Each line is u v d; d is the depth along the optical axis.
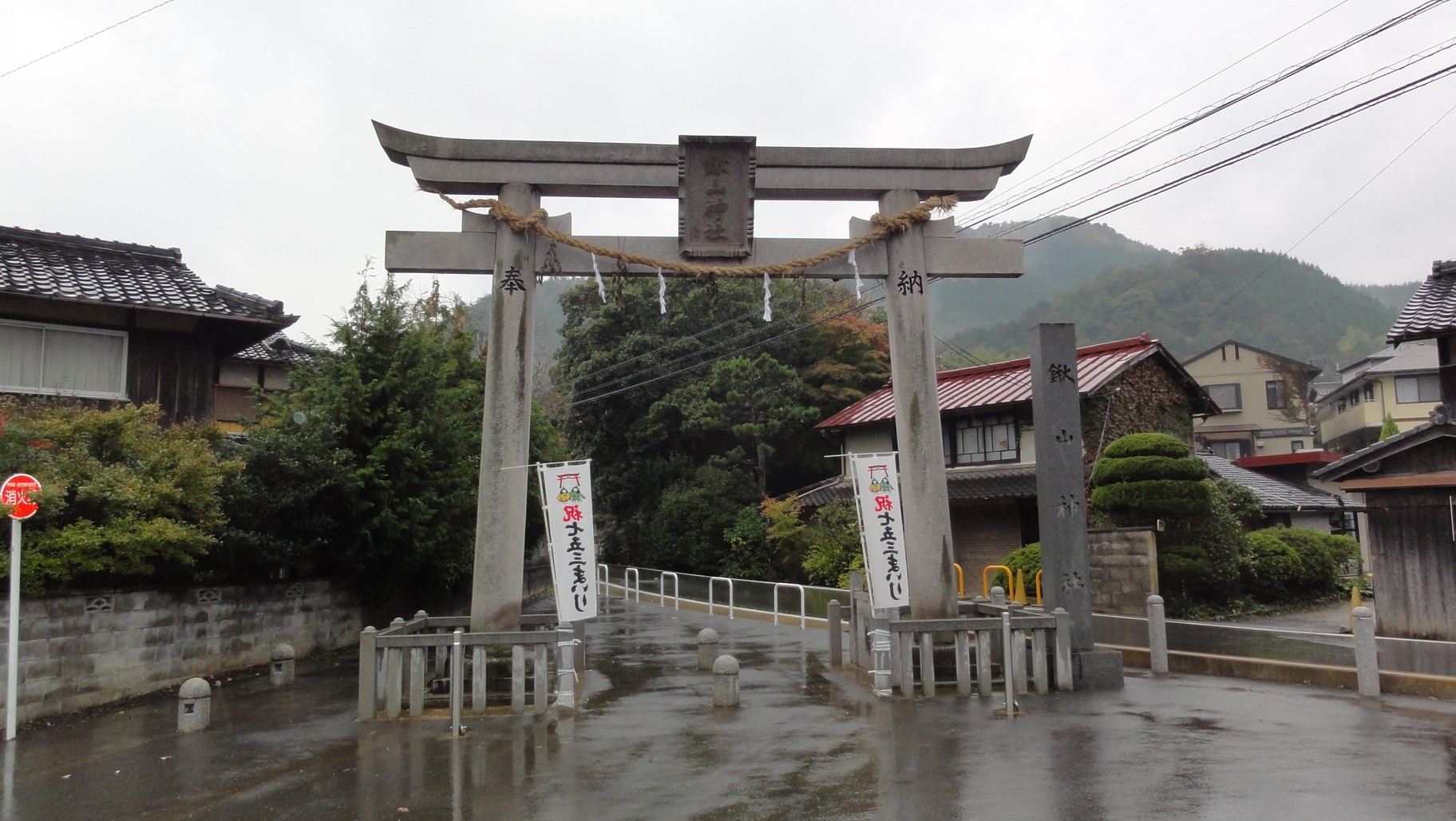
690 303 34.69
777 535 29.22
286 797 6.98
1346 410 44.81
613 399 35.91
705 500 32.72
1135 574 18.55
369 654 9.75
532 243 11.31
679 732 8.92
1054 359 11.19
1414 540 14.08
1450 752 7.76
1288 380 50.72
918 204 11.63
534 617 12.27
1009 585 18.30
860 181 11.69
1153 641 12.34
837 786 6.93
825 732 8.79
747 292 35.53
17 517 9.32
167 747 8.76
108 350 16.28
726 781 7.12
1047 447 11.11
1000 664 10.98
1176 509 18.77
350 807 6.66
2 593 9.66
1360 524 32.91
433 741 8.69
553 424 37.97
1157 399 26.70
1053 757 7.62
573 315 38.81
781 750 8.09
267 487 14.06
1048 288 174.75
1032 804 6.37
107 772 7.85
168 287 16.62
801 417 33.19
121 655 11.25
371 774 7.57
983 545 26.23
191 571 12.20
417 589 18.78
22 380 15.49
